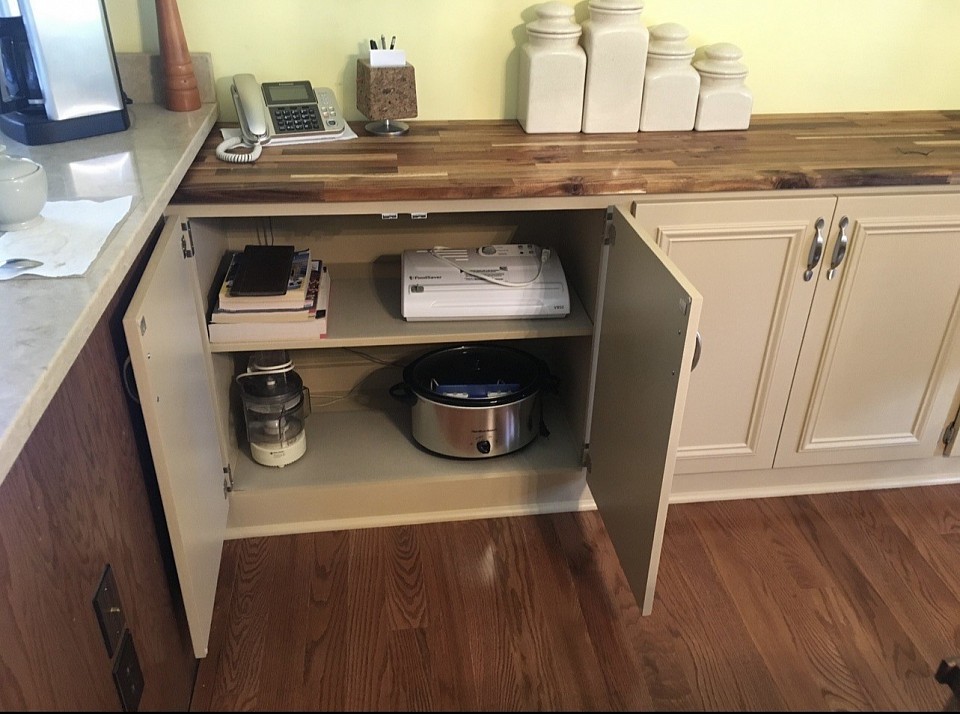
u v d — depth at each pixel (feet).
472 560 6.16
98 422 3.94
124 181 4.59
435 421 6.41
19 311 3.27
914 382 6.40
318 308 5.91
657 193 5.40
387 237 6.96
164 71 5.88
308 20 6.15
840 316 5.99
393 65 5.94
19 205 3.86
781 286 5.83
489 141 6.12
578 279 6.43
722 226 5.56
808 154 5.90
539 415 6.74
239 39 6.17
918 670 5.32
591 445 6.36
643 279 4.95
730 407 6.32
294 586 5.91
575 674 5.26
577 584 5.96
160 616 4.69
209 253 5.93
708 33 6.56
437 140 6.12
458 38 6.34
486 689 5.16
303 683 5.18
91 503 3.77
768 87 6.86
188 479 4.64
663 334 4.64
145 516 4.58
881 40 6.73
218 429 5.88
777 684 5.21
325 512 6.39
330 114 6.09
